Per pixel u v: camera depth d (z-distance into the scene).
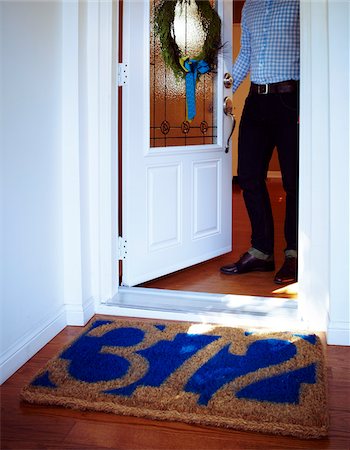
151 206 3.47
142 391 2.17
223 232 4.13
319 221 2.82
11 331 2.40
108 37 3.02
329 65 2.59
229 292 3.40
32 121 2.54
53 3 2.73
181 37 3.59
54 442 1.90
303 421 1.97
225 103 3.97
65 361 2.45
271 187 8.49
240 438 1.92
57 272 2.87
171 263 3.67
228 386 2.21
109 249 3.18
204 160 3.86
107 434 1.95
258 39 3.50
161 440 1.91
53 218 2.81
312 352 2.54
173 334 2.76
